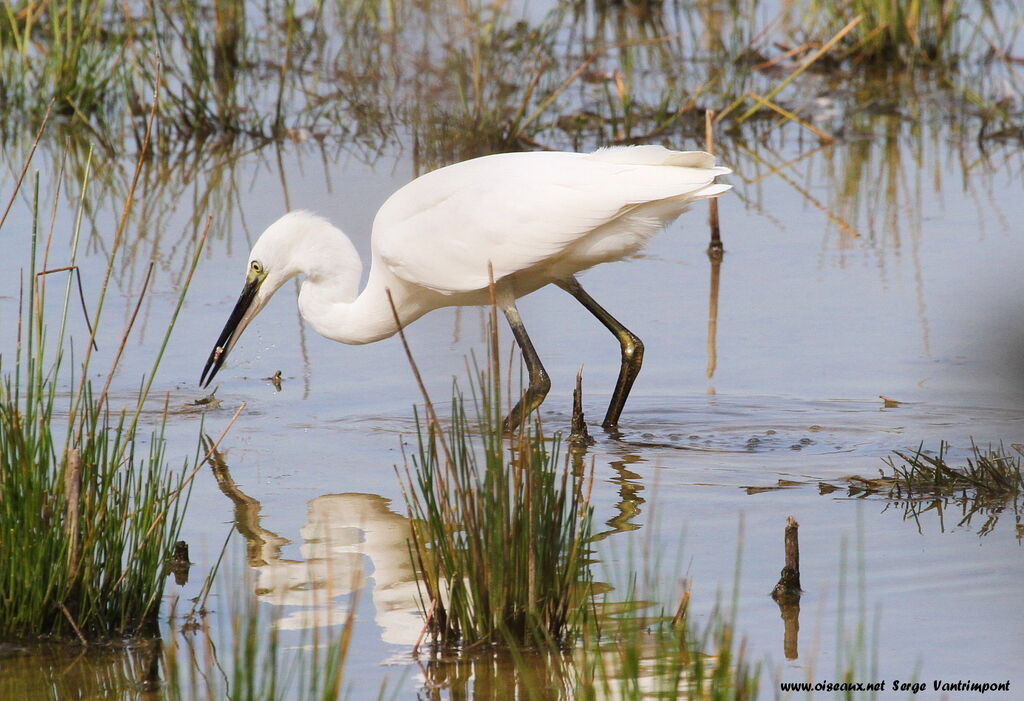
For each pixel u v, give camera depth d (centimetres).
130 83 2075
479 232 1070
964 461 964
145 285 707
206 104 2083
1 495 686
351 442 1031
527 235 1055
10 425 692
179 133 2075
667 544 814
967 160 1888
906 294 1366
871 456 991
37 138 709
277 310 1397
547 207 1047
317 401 1133
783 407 1109
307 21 2519
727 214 1692
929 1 2333
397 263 1110
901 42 2336
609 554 801
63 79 2089
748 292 1403
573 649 674
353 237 1561
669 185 1021
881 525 838
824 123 2092
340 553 809
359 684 640
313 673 584
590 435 1064
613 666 652
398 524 860
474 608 680
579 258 1073
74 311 1320
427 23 2178
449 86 2091
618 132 2039
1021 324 1226
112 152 1927
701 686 600
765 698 624
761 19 2628
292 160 1936
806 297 1375
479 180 1082
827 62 2355
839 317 1315
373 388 1171
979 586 735
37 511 689
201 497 909
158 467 743
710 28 2555
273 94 2242
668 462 991
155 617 715
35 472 695
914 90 2216
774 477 948
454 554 685
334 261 1136
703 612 712
